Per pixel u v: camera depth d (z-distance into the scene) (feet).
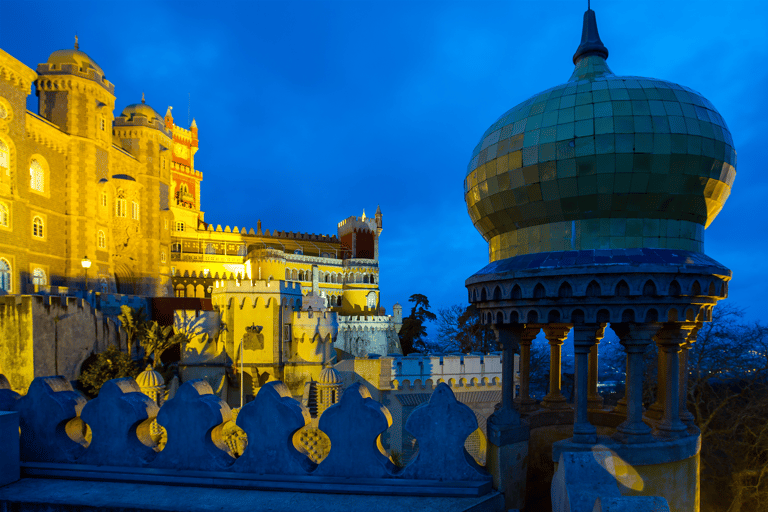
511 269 24.16
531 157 25.25
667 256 22.54
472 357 131.85
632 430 22.65
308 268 281.54
